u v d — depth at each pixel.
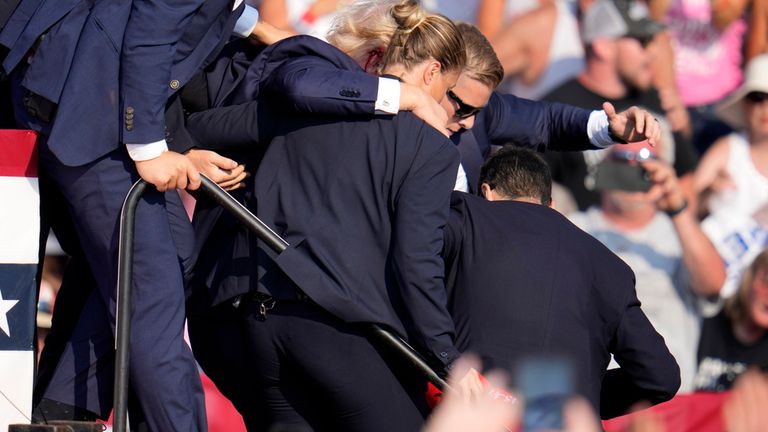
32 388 13.62
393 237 13.12
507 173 14.70
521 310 13.50
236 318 13.85
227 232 14.03
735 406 15.06
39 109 13.24
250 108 13.95
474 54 14.97
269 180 13.56
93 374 14.38
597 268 13.95
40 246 14.91
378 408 13.30
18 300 13.55
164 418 13.41
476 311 13.59
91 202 13.43
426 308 12.88
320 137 13.39
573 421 7.60
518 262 13.71
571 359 13.37
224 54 15.15
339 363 13.16
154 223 13.51
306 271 12.94
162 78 13.05
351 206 13.20
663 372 13.99
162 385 13.38
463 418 7.41
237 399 14.39
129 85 13.01
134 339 13.36
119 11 13.18
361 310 12.96
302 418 13.76
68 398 14.30
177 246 14.05
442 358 12.85
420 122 13.25
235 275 13.59
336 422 13.52
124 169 13.41
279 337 13.28
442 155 13.20
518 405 7.62
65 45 13.17
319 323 13.12
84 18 13.27
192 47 13.59
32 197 13.55
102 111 13.12
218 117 14.12
